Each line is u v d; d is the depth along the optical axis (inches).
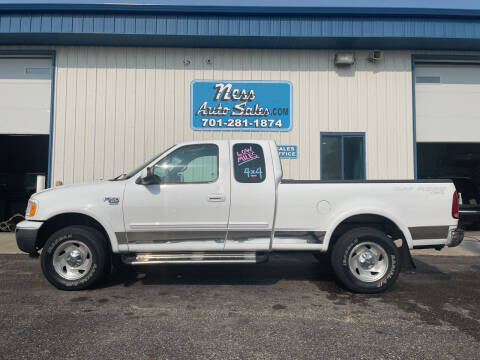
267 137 374.3
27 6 336.2
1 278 199.3
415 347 116.5
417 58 384.8
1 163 543.8
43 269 173.9
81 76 369.7
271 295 171.2
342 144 376.8
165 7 339.9
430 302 162.9
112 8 338.6
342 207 176.4
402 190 177.2
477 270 227.6
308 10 343.9
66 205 173.3
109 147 367.2
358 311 150.0
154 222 174.1
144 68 372.2
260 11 343.6
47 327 130.5
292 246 177.0
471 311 151.0
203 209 174.6
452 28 350.6
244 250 177.3
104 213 173.5
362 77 380.8
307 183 177.8
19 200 414.6
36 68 380.5
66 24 340.5
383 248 175.0
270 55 377.4
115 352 111.3
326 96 378.3
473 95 399.9
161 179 178.9
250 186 176.4
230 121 372.8
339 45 369.4
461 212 364.5
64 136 365.7
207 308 151.9
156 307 152.7
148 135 369.1
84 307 152.1
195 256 174.4
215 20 346.0
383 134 378.0
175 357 108.4
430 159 498.9
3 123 378.6
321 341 120.5
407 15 347.9
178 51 374.0
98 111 368.5
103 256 175.3
